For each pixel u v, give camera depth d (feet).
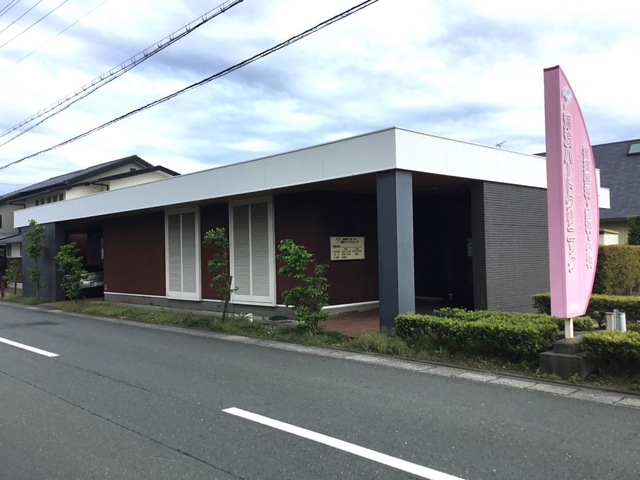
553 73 23.47
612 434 15.34
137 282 60.75
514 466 13.07
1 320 48.08
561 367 21.93
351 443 14.84
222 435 15.65
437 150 33.99
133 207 53.78
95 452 14.40
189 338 35.60
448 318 28.17
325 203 42.50
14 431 16.21
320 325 36.68
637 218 55.47
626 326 26.73
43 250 71.82
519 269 40.47
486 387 21.04
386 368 24.95
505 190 39.78
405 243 31.81
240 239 47.29
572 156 24.02
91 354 29.53
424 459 13.60
